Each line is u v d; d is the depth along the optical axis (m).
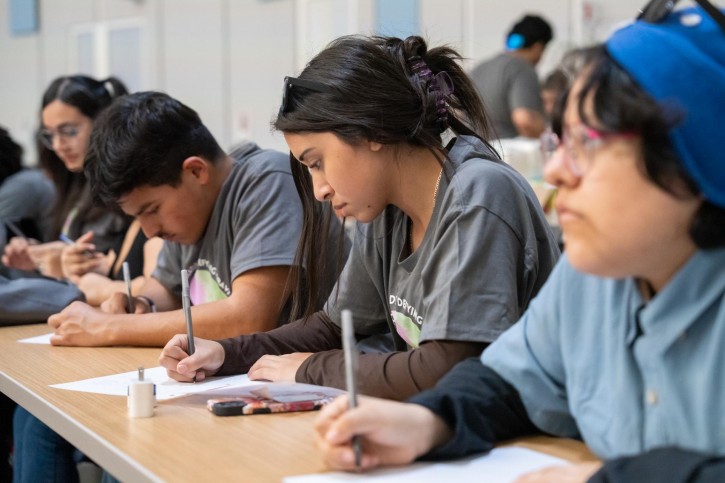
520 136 4.24
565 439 1.18
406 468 1.05
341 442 1.02
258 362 1.61
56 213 3.15
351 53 1.48
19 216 3.45
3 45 8.52
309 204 1.77
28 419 2.02
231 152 2.30
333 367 1.45
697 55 0.89
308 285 1.82
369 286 1.72
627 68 0.89
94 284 2.69
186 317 1.64
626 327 1.03
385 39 1.54
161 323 1.97
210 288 2.19
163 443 1.17
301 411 1.33
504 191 1.41
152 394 1.33
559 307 1.13
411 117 1.46
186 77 6.38
